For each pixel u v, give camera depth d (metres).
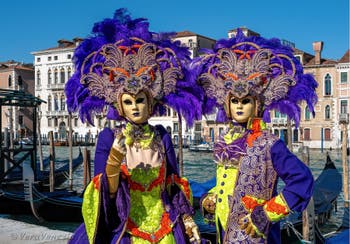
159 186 2.98
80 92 3.10
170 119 45.09
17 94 12.30
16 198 10.95
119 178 2.88
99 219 2.86
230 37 3.34
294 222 7.74
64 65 54.62
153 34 3.14
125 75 2.97
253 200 2.96
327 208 9.77
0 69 57.53
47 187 13.56
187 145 43.19
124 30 3.10
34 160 12.99
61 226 9.99
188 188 3.08
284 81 3.15
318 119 41.94
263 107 3.16
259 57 3.16
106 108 3.16
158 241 2.90
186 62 3.20
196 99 3.22
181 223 3.01
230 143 3.12
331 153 37.72
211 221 3.24
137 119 2.94
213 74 3.26
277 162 2.90
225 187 3.09
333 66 41.53
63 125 54.44
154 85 3.03
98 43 3.11
